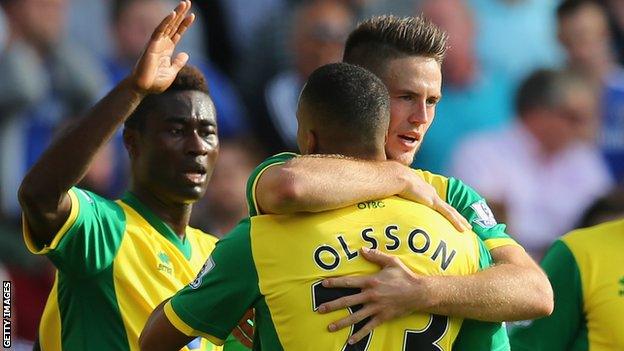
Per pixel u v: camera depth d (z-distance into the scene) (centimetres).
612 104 4088
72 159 1459
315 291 1299
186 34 3797
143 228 1731
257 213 1360
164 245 1744
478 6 4019
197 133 1752
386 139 1466
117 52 3678
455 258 1346
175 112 1739
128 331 1650
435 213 1373
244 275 1328
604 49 4150
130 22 3675
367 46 1505
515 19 4062
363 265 1309
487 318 1328
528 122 3991
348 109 1342
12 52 3512
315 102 1350
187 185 1745
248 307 1338
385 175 1349
